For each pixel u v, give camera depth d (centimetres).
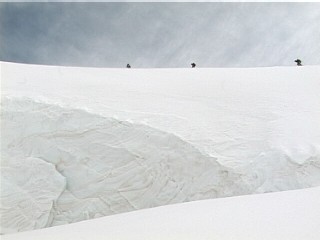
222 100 1560
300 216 436
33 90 1373
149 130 1073
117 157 1014
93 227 561
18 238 561
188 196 977
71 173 973
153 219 548
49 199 891
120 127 1071
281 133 1223
